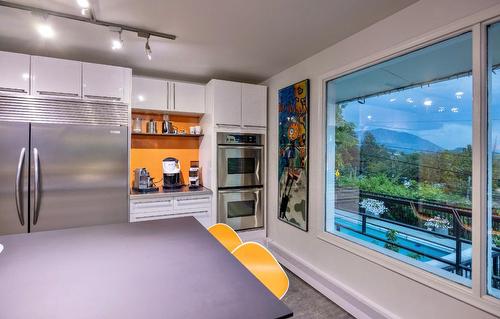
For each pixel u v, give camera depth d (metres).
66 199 2.60
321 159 2.68
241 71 3.33
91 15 1.98
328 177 2.71
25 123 2.45
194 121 3.82
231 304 0.88
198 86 3.48
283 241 3.29
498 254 1.54
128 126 2.90
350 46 2.35
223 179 3.34
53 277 1.05
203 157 3.65
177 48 2.63
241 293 0.95
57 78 2.63
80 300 0.89
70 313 0.81
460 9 1.58
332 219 2.73
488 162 1.53
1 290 0.94
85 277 1.05
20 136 2.43
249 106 3.48
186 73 3.41
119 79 2.88
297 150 2.98
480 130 1.52
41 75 2.57
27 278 1.04
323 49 2.65
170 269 1.13
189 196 3.20
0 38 2.40
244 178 3.46
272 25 2.17
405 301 1.88
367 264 2.18
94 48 2.62
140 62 3.01
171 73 3.41
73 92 2.69
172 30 2.26
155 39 2.42
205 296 0.92
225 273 1.10
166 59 2.92
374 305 2.08
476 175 1.53
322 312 2.32
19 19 2.06
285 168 3.20
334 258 2.51
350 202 2.57
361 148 2.44
